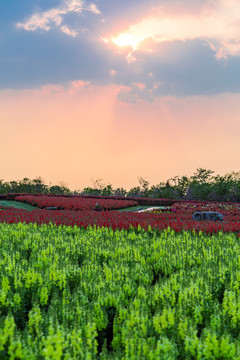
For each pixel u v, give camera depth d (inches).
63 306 267.9
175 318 244.7
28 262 422.0
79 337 208.8
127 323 237.5
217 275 364.5
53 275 347.9
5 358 201.2
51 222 744.3
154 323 236.5
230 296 277.9
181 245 535.5
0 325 215.5
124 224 721.6
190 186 2556.6
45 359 188.9
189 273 367.9
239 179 2365.9
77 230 673.6
